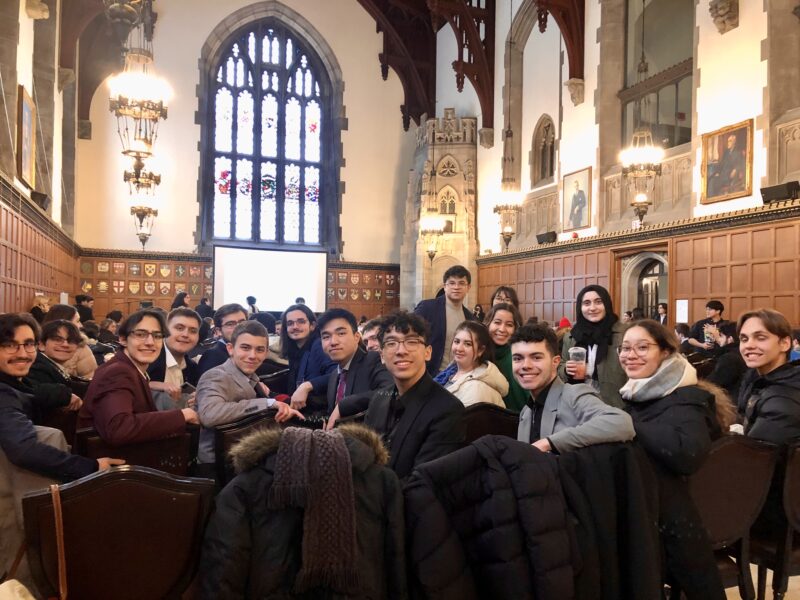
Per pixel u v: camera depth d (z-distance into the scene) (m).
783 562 3.00
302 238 22.45
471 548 2.24
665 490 2.53
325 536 1.91
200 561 2.04
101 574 2.01
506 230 17.62
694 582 2.47
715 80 11.67
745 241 10.74
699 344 9.47
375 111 22.72
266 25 21.95
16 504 2.54
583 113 15.50
